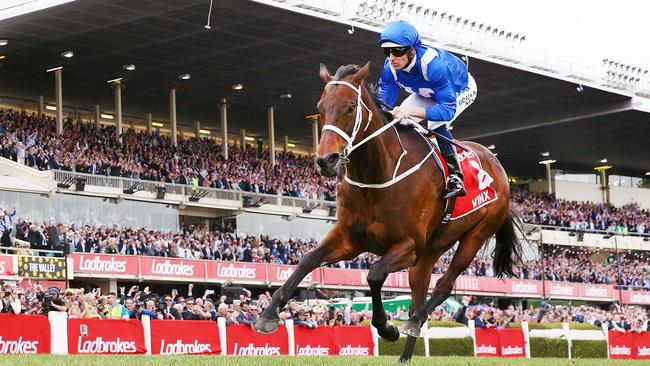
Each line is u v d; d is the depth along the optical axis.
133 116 49.31
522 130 49.62
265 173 43.69
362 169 7.84
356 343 18.89
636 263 55.09
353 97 7.59
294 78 42.16
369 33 35.56
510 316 29.50
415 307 9.09
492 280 40.62
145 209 35.41
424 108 8.39
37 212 31.73
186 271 31.41
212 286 34.03
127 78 41.56
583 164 60.62
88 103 46.16
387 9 35.56
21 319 13.13
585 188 62.41
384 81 8.84
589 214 55.66
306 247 38.97
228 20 33.84
